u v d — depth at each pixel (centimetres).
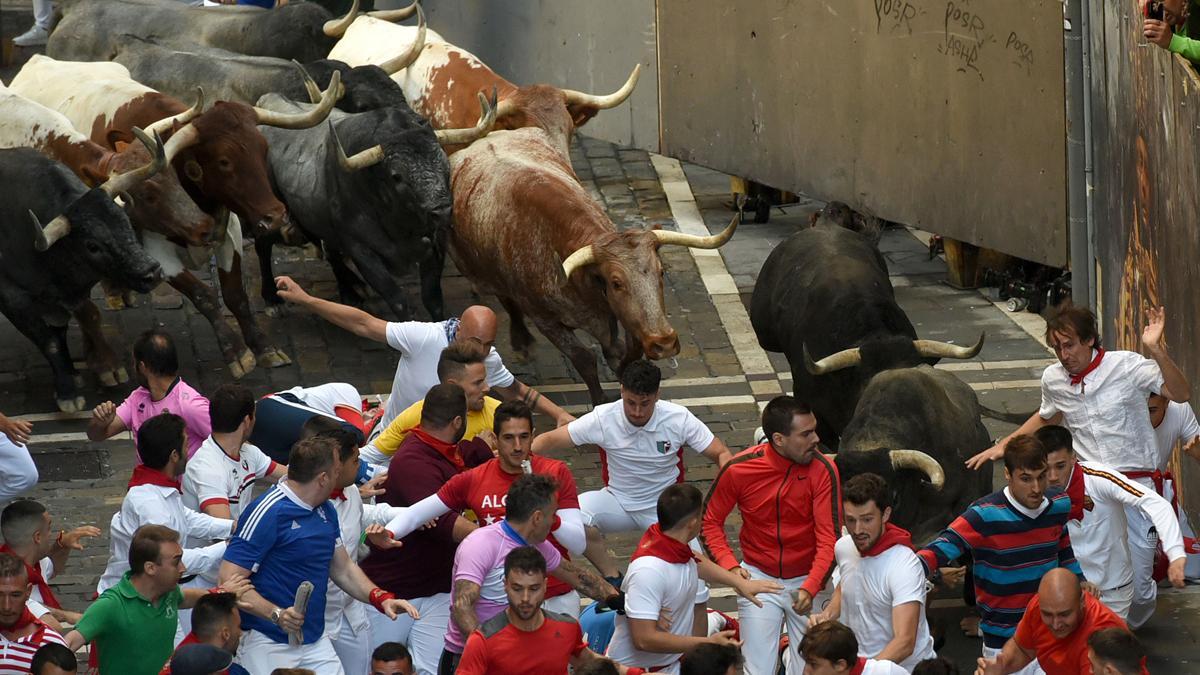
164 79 2167
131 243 1698
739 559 1490
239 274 1892
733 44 2381
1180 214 1376
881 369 1445
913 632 1059
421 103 2097
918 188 2175
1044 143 2005
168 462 1137
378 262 1875
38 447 1722
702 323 2020
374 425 1445
